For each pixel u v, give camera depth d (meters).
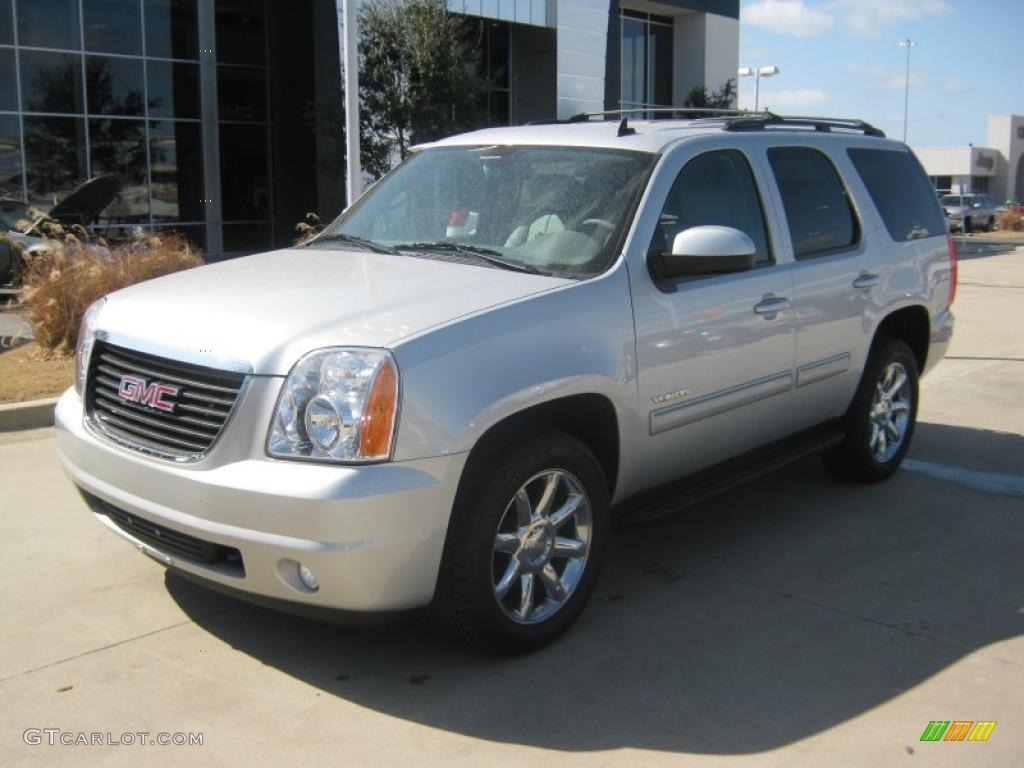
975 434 7.29
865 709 3.47
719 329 4.46
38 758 3.11
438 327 3.47
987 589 4.54
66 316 9.31
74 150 22.14
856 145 5.81
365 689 3.55
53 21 21.59
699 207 4.58
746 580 4.60
